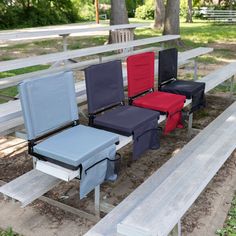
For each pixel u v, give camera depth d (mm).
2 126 2828
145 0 26672
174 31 10695
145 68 3254
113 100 2857
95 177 2152
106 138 2242
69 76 2416
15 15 18547
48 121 2285
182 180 1950
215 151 2348
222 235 2230
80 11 23766
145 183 2238
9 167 3148
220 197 2654
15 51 9773
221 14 20141
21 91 2094
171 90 3439
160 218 1614
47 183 2248
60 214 2473
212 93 5441
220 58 8305
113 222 1885
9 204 2588
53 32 5574
